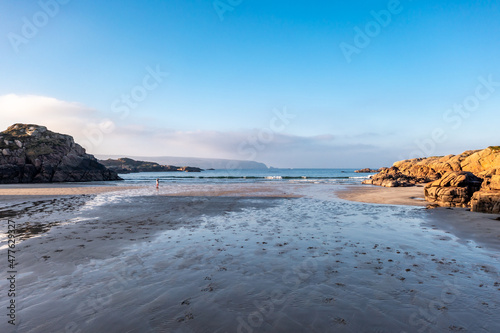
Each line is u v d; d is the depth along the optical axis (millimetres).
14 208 16156
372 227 10570
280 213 14289
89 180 66438
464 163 46438
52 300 4461
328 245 7898
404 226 10742
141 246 7785
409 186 39188
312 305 4273
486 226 10438
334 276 5504
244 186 40125
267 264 6250
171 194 26016
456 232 9570
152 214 13883
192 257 6770
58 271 5797
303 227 10578
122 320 3844
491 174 17719
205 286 5016
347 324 3725
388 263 6301
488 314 3980
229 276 5512
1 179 52812
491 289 4859
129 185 44438
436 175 50531
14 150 58500
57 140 68375
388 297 4547
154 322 3793
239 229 10195
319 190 31531
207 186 40250
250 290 4836
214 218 12719
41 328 3652
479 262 6359
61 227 10547
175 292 4762
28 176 56906
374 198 22312
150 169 172625
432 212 14320
